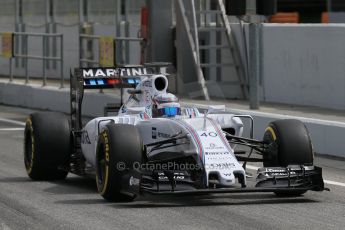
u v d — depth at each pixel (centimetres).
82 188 3703
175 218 2958
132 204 3250
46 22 9844
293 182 3275
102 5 8794
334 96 6116
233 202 3297
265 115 5475
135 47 8294
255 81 5969
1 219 2978
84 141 3728
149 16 7569
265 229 2784
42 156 3834
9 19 10481
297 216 3017
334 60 6094
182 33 7319
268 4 5838
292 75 6506
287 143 3381
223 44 7344
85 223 2886
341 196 3491
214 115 3572
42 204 3278
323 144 5019
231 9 5831
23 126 6700
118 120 3509
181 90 7269
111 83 3991
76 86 4006
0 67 10856
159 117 3488
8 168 4366
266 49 6775
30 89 8406
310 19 13788
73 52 9500
